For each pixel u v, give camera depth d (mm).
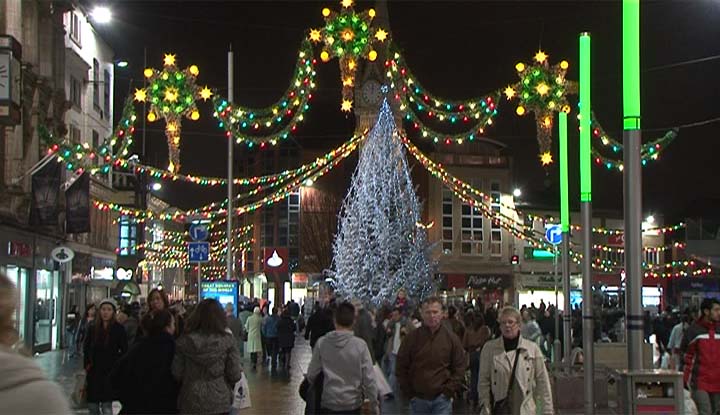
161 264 68750
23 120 30719
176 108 20641
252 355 28688
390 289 35312
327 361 9047
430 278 36656
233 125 25859
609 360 19547
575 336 27719
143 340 9211
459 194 35312
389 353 21984
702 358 12086
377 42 22922
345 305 9203
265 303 36938
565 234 19438
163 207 84812
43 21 33812
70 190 31703
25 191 30359
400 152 36156
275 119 23328
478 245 70625
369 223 35969
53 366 28141
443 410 9812
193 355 8906
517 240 71688
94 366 12820
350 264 36125
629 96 10133
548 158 20031
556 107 19391
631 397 9281
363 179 36188
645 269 58094
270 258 46188
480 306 34312
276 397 19875
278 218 86688
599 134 23609
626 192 10062
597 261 55906
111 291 52000
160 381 9023
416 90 25797
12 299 3416
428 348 9906
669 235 74062
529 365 9188
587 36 15594
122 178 61438
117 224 55500
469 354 18828
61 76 35938
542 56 19516
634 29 10117
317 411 9031
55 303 37062
